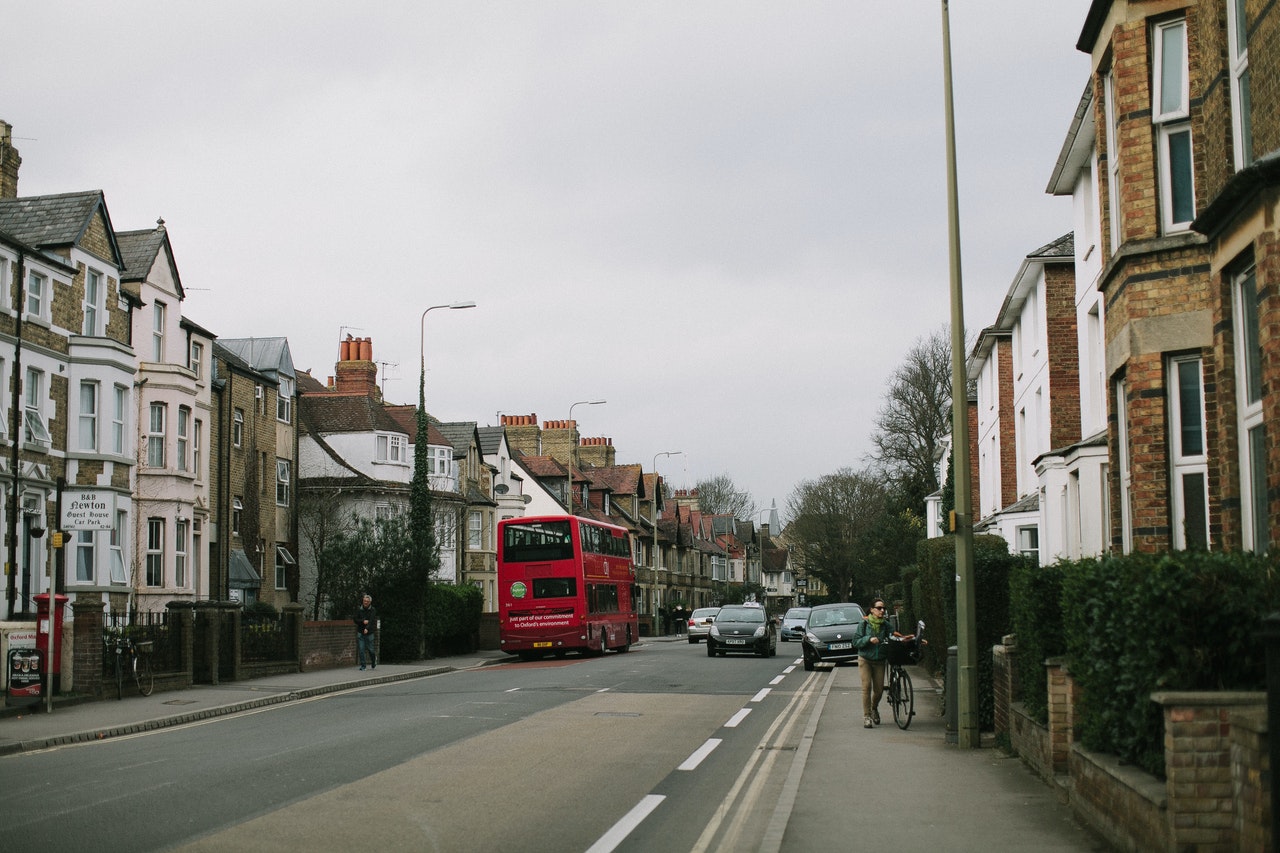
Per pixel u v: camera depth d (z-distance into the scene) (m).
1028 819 9.58
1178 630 7.49
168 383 35.91
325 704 22.08
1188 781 6.79
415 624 37.22
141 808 10.38
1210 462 12.44
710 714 19.31
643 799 11.07
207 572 39.22
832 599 90.06
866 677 17.17
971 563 14.47
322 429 51.34
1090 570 8.96
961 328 14.48
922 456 66.38
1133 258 13.30
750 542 131.12
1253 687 7.45
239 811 10.21
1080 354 23.28
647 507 89.12
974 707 14.34
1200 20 12.36
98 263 32.16
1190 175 13.12
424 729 16.91
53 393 30.11
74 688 21.27
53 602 19.78
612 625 42.41
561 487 71.88
